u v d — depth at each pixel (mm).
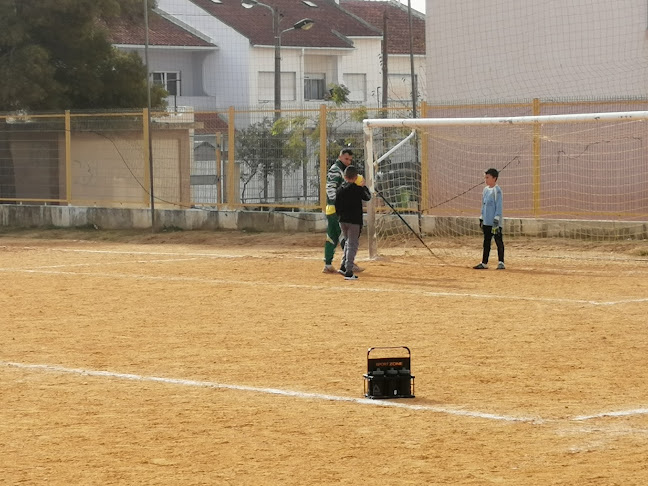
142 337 16922
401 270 26156
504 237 32844
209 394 12820
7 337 17078
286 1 77562
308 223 35625
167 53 71125
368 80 75812
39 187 41812
